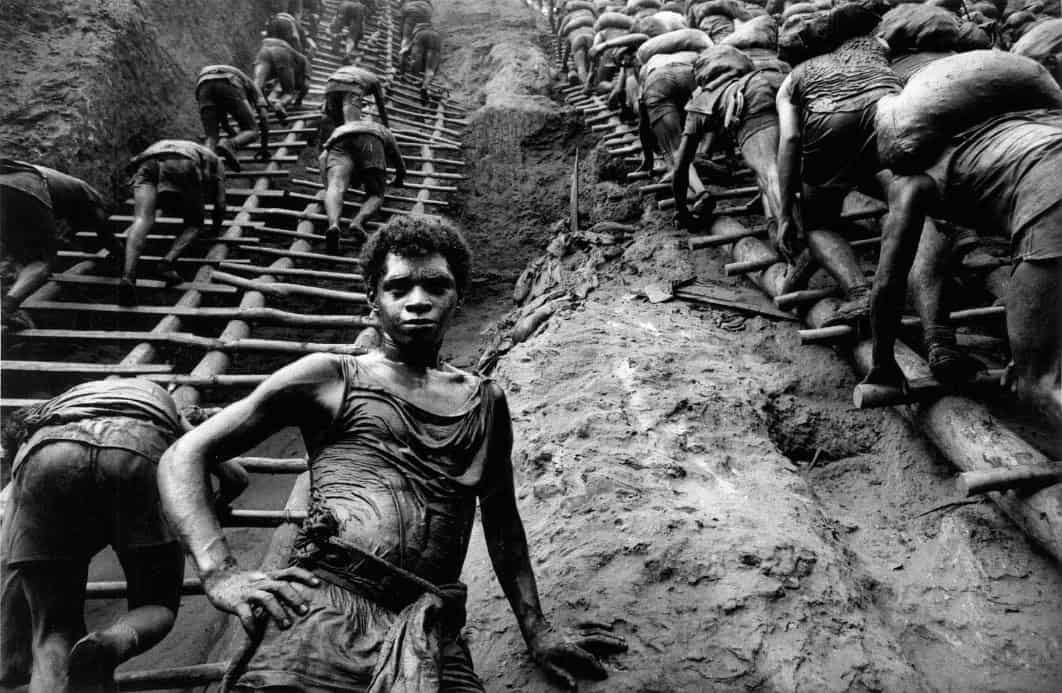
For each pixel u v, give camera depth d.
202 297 6.23
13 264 5.49
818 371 4.83
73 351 6.09
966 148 3.41
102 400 2.82
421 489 2.33
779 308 5.43
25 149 6.90
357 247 7.90
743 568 3.10
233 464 2.91
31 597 2.70
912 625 3.22
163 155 6.09
